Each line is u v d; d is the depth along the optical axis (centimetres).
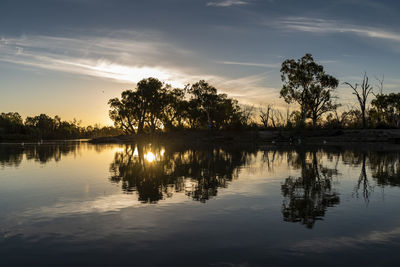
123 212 798
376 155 2638
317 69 6159
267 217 745
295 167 1819
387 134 5584
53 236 617
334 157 2473
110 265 480
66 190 1123
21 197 1007
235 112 7988
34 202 931
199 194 1029
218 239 592
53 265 482
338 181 1295
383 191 1066
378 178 1373
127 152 3569
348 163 2014
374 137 5528
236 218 737
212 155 2838
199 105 7856
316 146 4338
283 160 2261
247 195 1011
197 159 2425
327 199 945
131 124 9038
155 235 618
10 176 1538
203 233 628
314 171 1628
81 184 1258
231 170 1698
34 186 1222
